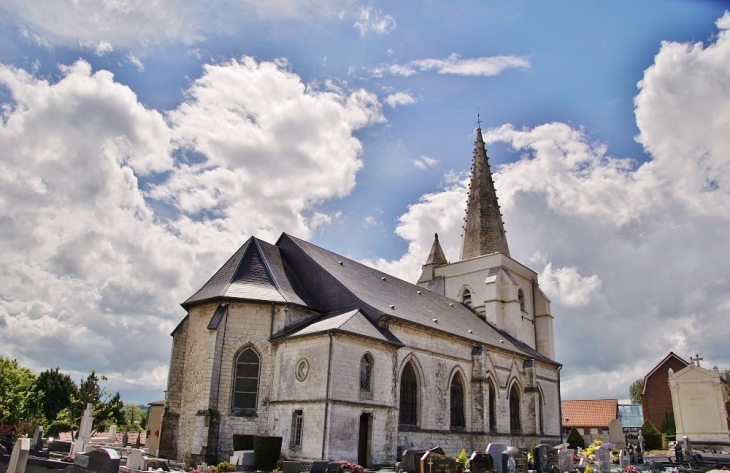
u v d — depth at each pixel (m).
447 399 41.28
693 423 49.75
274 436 31.12
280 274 38.59
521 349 54.69
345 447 30.09
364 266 47.50
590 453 36.16
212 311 35.50
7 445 29.80
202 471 27.86
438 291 65.50
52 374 74.50
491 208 68.62
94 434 62.84
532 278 67.94
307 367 31.55
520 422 50.34
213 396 32.66
